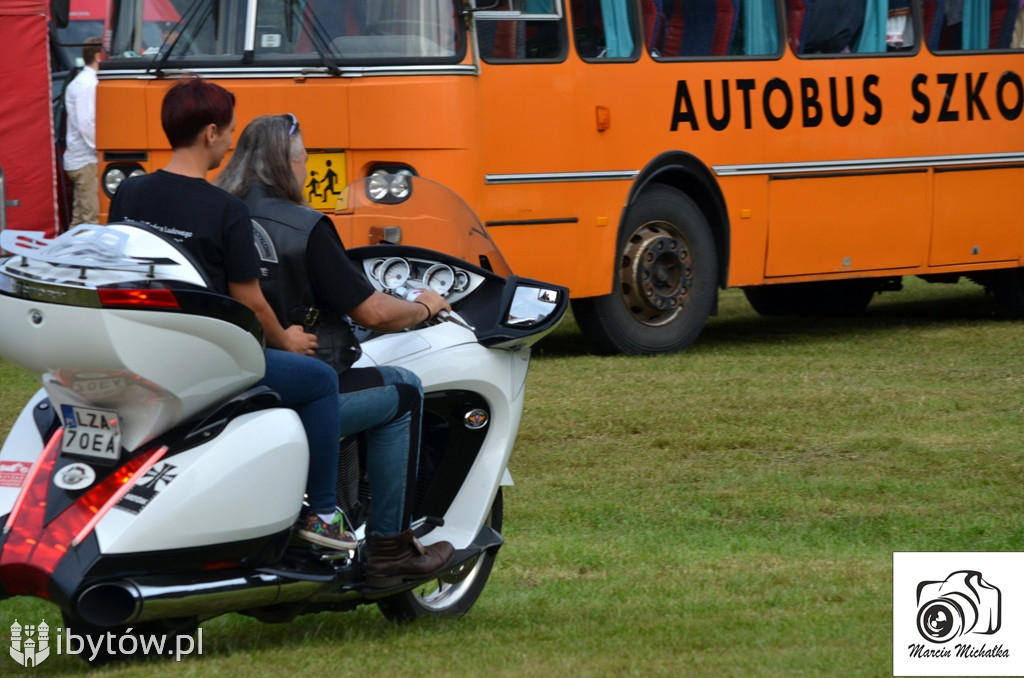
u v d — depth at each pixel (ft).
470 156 46.34
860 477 34.14
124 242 18.56
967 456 36.06
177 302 17.85
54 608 23.09
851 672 19.70
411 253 22.95
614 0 51.03
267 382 19.70
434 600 23.40
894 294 75.36
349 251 22.66
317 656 20.34
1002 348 54.03
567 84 49.42
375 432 21.18
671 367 48.96
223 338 18.26
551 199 49.06
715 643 21.21
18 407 41.63
